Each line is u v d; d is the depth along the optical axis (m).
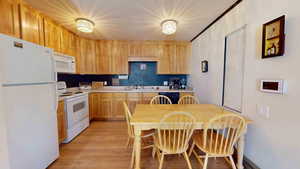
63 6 1.97
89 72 3.67
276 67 1.33
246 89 1.73
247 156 1.74
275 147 1.35
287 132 1.24
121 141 2.47
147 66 4.16
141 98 3.68
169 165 1.81
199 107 2.18
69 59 2.92
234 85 1.98
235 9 1.93
